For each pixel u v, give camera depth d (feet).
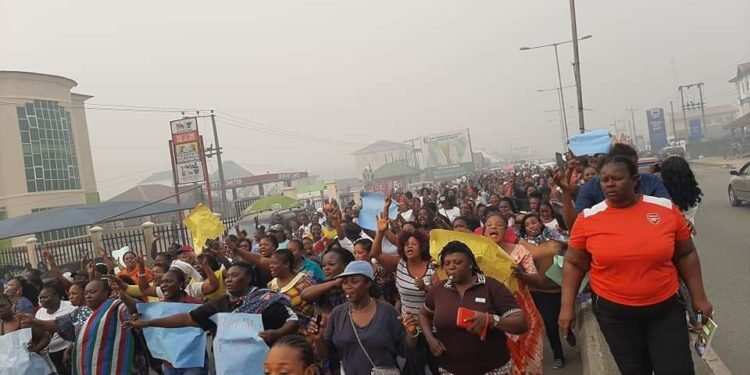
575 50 83.30
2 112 123.13
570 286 13.52
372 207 30.50
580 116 82.99
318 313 17.99
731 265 34.30
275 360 8.93
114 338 19.94
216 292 21.95
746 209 61.82
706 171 149.48
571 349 24.39
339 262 18.49
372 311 15.11
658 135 254.27
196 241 28.25
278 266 18.90
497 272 16.80
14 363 20.03
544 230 26.73
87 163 152.46
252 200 98.48
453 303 13.65
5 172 122.93
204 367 19.17
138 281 25.21
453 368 13.82
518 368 15.38
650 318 12.41
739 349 20.34
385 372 14.84
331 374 17.38
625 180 12.43
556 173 19.06
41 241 76.54
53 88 132.36
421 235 18.83
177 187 105.29
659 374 12.23
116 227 101.45
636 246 12.23
